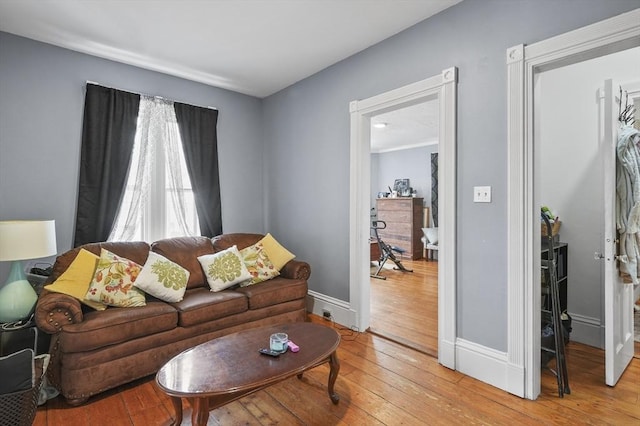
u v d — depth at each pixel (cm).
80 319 211
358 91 318
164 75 363
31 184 288
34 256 224
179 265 304
